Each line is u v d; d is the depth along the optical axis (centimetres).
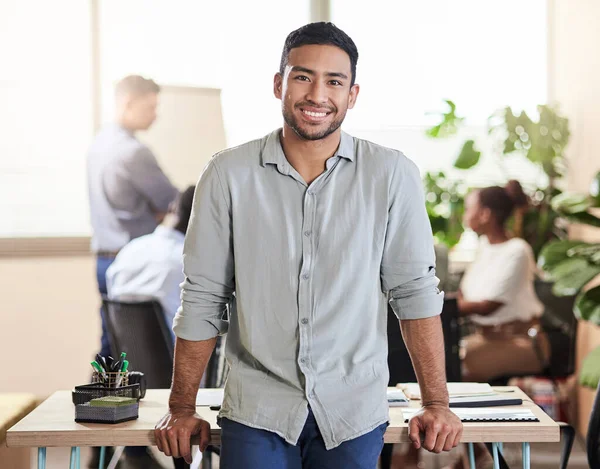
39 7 620
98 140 532
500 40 641
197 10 632
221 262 244
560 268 446
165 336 378
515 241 530
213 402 281
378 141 643
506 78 641
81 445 249
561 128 600
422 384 252
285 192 238
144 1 628
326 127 233
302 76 232
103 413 256
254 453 233
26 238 614
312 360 234
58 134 622
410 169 244
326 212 237
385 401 240
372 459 236
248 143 245
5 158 618
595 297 446
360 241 237
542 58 639
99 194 531
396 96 643
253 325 237
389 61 642
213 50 634
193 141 589
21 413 355
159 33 631
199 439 250
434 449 246
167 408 276
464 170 633
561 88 619
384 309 249
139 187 529
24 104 620
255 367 241
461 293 546
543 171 608
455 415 250
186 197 437
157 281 433
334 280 235
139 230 531
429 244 247
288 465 236
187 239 246
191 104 590
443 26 641
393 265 246
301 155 238
